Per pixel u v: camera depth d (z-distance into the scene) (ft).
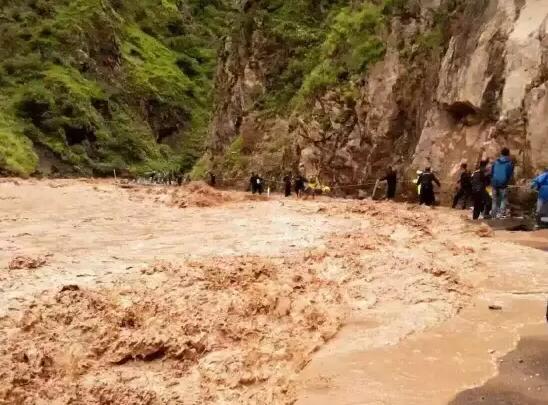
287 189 96.68
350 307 27.73
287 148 112.88
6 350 21.65
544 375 20.67
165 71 265.95
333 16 132.46
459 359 22.13
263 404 18.86
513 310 27.50
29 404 18.52
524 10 70.23
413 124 91.71
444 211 62.54
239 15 153.17
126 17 281.13
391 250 37.58
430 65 89.30
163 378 20.80
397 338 24.20
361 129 98.22
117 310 25.45
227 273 30.68
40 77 209.67
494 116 71.05
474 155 71.92
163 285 28.91
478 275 33.04
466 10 81.76
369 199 90.07
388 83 95.25
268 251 38.47
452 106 77.77
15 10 233.35
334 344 23.81
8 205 72.08
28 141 180.96
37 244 43.32
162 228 50.80
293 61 130.52
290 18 138.72
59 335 23.39
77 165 190.19
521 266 34.83
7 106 191.72
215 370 21.02
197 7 327.88
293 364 21.84
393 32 97.35
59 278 31.83
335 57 107.96
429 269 32.91
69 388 19.52
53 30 229.66
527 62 65.77
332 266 33.73
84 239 45.34
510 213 60.44
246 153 128.98
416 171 80.64
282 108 124.98
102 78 237.04
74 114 201.87
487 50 73.10
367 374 20.90
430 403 18.69
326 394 19.43
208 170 147.23
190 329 23.84
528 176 61.98
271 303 26.89
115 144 211.82
